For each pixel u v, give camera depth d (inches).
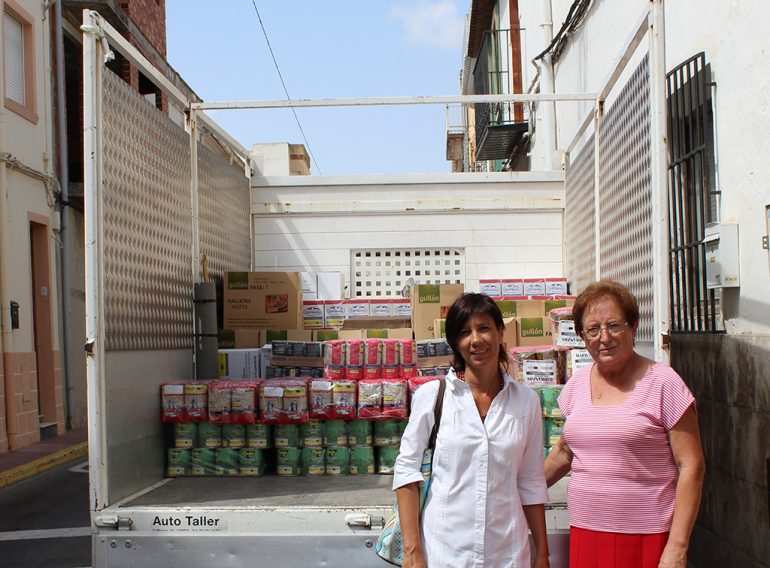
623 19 260.8
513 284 273.3
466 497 102.0
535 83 434.9
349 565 142.9
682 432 106.5
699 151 195.2
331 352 190.2
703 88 193.8
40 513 267.0
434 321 237.0
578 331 117.4
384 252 285.6
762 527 159.0
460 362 110.6
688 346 204.7
